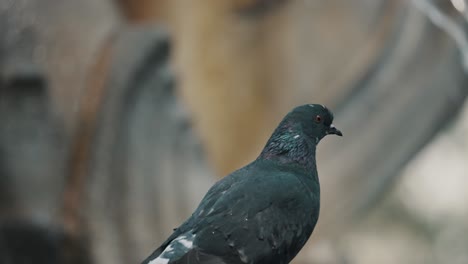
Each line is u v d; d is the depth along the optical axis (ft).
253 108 65.05
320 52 66.03
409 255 92.99
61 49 49.73
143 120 50.70
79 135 49.52
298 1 65.05
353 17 66.08
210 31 63.16
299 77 65.67
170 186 50.85
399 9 65.72
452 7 60.13
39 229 46.65
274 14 64.69
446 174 96.89
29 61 47.78
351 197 66.59
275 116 65.51
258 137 65.31
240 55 64.28
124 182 49.44
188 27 62.23
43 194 47.34
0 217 46.62
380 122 66.03
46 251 47.21
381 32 66.08
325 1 65.82
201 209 28.94
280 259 29.27
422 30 65.26
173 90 52.03
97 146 49.29
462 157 97.35
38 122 47.16
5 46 47.52
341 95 66.49
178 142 51.83
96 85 50.21
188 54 62.59
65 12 50.44
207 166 53.21
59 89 49.78
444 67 65.05
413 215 94.48
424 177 96.84
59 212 47.85
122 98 50.16
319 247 67.36
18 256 46.96
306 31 65.67
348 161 66.03
